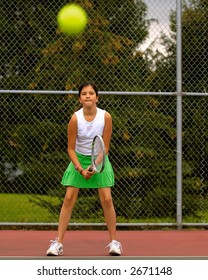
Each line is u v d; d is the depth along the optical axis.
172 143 11.66
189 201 11.51
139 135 11.66
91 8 12.43
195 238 9.78
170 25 12.21
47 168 11.80
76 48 12.27
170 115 11.86
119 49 12.32
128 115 11.73
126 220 11.32
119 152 11.61
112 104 11.77
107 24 12.41
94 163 7.59
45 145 11.91
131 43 12.38
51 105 12.05
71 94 10.96
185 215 11.48
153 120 11.70
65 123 12.00
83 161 7.85
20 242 9.23
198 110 11.83
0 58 12.49
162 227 11.16
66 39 12.41
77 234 10.16
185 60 12.21
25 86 12.44
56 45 12.41
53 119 12.02
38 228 11.11
